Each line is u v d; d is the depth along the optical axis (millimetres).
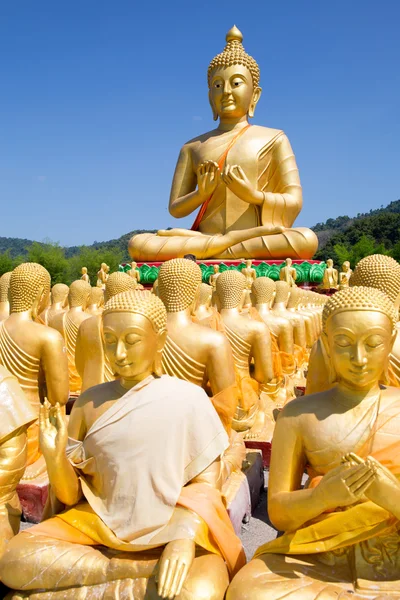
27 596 3166
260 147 15430
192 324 5078
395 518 2920
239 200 15609
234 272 7094
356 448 3127
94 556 3162
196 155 16078
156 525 3166
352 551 3080
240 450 5449
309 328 11828
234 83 15383
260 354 6855
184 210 15836
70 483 3350
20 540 3258
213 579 2969
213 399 4902
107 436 3367
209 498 3297
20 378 5316
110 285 7148
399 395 3289
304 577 2979
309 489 3008
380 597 2855
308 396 3400
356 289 3195
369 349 3031
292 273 13719
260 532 5105
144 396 3439
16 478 3746
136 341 3342
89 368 5305
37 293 5453
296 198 15312
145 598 2990
